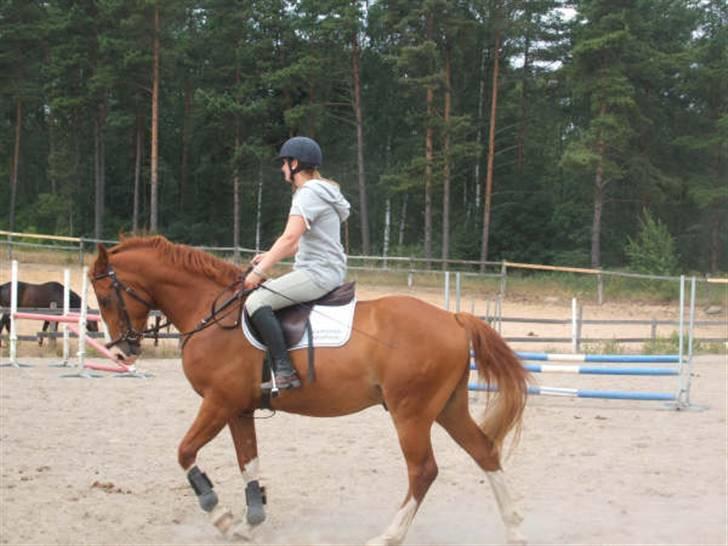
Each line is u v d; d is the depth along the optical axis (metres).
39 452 7.65
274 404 5.39
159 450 7.86
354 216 46.84
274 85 41.12
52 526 5.52
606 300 28.50
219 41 44.16
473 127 40.56
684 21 45.38
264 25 42.81
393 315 5.30
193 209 50.41
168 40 39.72
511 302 27.25
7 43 45.03
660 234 33.12
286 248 5.17
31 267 27.45
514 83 46.09
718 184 41.00
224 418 5.38
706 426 9.70
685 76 42.88
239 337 5.34
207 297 5.62
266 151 41.19
